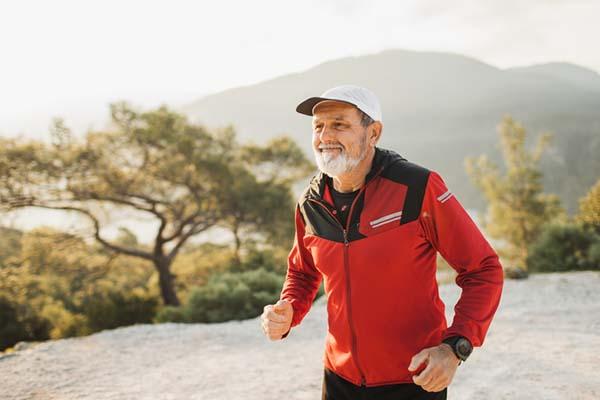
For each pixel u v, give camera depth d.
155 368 4.68
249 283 9.40
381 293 1.67
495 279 1.59
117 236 19.23
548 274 8.93
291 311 1.87
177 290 19.53
